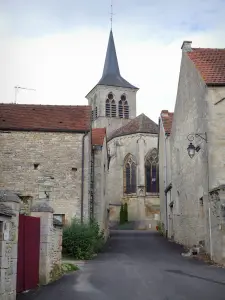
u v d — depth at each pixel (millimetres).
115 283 11633
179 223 25547
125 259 17828
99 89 62906
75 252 17750
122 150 49156
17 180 20844
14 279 8844
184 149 23453
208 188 17781
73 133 21500
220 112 18031
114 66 65750
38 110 23047
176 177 26578
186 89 22609
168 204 30594
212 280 12109
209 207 17625
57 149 21281
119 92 63531
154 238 30297
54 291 10391
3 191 9000
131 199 47656
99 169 24594
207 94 18203
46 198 18969
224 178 17594
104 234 26266
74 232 18031
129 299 9484
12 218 8727
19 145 21172
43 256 11547
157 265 15688
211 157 17766
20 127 21203
